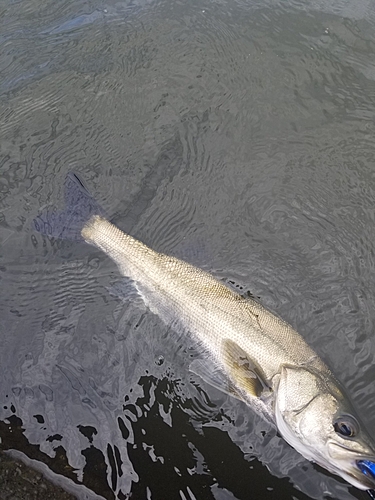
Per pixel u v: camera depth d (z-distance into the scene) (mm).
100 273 786
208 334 702
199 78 1057
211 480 582
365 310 726
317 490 568
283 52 1100
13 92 1045
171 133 969
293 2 1203
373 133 958
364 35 1125
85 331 719
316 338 698
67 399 653
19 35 1156
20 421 633
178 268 759
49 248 814
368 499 558
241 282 764
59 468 595
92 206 857
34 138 965
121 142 957
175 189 888
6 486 572
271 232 829
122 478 589
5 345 707
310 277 769
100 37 1143
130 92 1035
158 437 617
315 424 591
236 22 1163
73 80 1061
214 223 844
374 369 664
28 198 878
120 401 649
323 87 1035
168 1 1215
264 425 625
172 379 667
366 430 588
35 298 760
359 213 847
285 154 933
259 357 667
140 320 724
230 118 990
